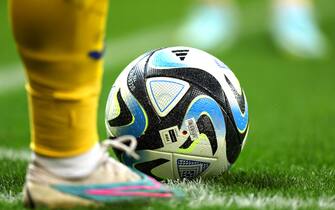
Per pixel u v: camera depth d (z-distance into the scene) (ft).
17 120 37.50
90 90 14.17
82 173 14.34
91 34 13.74
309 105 42.37
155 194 15.02
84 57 13.79
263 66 57.72
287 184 17.97
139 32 71.61
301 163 23.71
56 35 13.46
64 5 13.23
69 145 14.14
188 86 17.08
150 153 17.25
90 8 13.53
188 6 83.51
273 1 69.00
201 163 17.39
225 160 17.71
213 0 65.10
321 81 52.37
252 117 38.27
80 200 14.34
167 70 17.28
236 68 56.54
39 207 14.29
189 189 16.62
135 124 17.16
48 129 14.03
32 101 14.06
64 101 13.85
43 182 14.25
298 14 62.64
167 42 66.59
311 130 33.40
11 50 63.31
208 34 64.13
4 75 54.75
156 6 84.07
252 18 77.87
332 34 71.10
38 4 13.19
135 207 14.44
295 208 14.98
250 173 20.01
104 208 14.37
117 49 64.23
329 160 24.36
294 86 49.78
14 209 14.61
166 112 16.98
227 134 17.38
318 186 17.72
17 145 29.66
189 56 17.57
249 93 46.60
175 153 17.16
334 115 38.63
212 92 17.17
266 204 15.37
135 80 17.38
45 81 13.75
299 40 61.87
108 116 17.90
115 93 17.76
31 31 13.39
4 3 83.41
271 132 32.94
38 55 13.58
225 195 16.15
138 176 15.15
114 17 78.13
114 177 14.75
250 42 66.80
